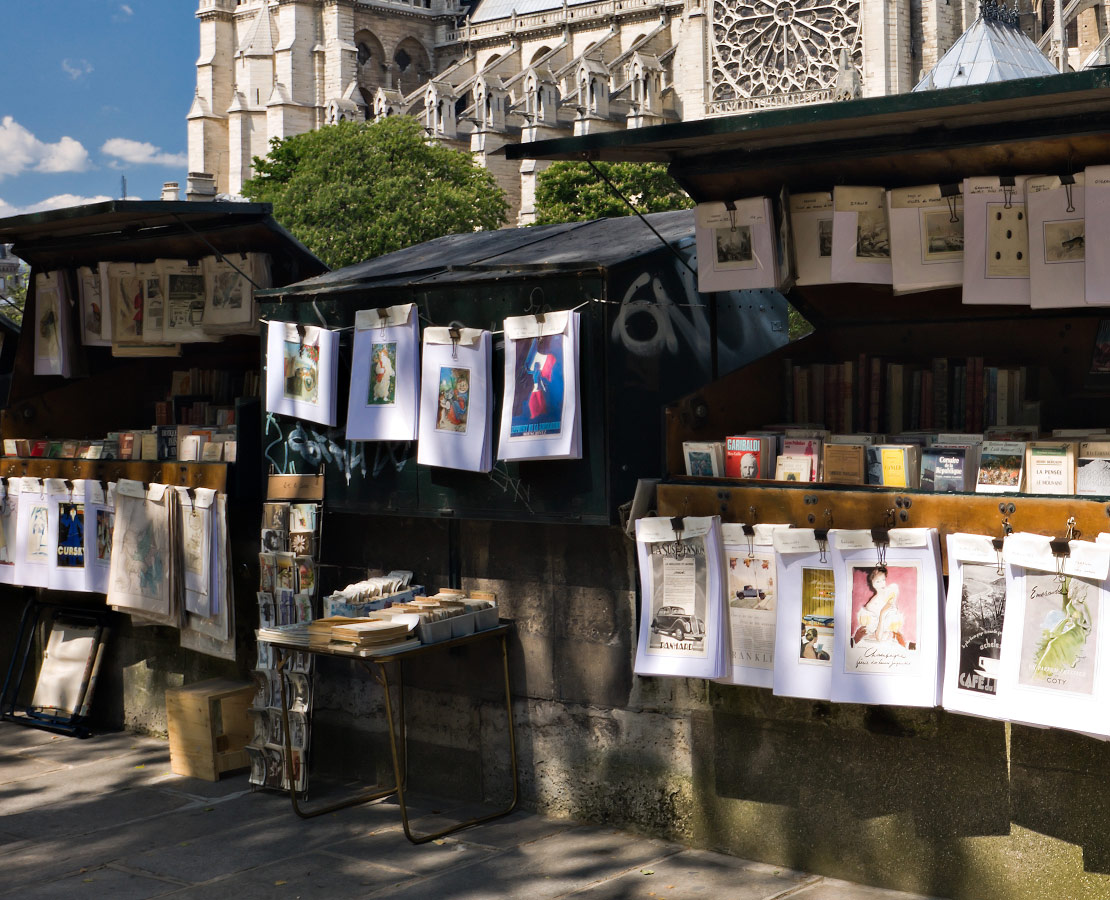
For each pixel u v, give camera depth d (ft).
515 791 24.04
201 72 347.56
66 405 34.94
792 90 246.47
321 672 27.12
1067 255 18.22
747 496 20.27
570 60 307.78
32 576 31.35
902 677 18.51
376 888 20.59
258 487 27.96
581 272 21.74
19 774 28.27
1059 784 17.90
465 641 23.17
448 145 294.25
